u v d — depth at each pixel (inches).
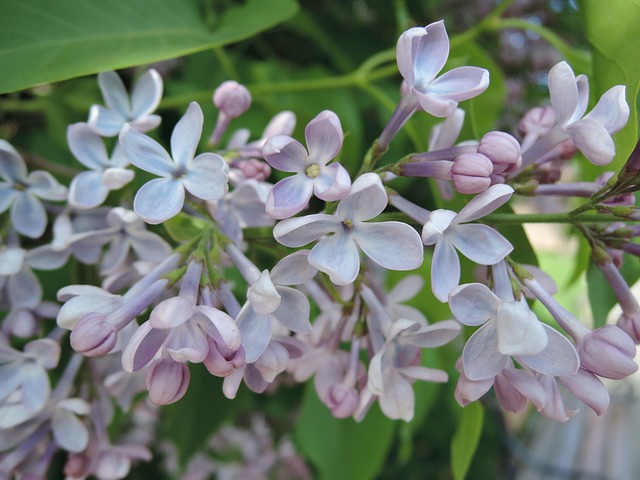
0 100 6.5
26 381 4.2
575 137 3.5
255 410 11.9
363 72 6.9
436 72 3.7
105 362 4.8
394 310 4.3
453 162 3.5
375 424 6.4
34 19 4.2
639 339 4.0
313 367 4.3
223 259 4.4
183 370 3.2
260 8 5.8
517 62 12.0
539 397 3.3
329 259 3.3
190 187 3.5
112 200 4.7
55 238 4.4
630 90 3.9
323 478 6.4
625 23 3.9
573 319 3.5
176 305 3.1
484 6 11.3
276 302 3.2
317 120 3.2
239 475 11.8
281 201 3.2
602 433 18.9
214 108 7.1
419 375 3.9
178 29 5.0
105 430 4.8
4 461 4.4
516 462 15.8
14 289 4.5
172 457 10.7
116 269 4.4
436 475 15.4
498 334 3.2
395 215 3.9
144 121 4.3
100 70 4.1
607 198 3.7
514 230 4.5
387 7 9.6
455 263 3.4
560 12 11.5
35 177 4.3
